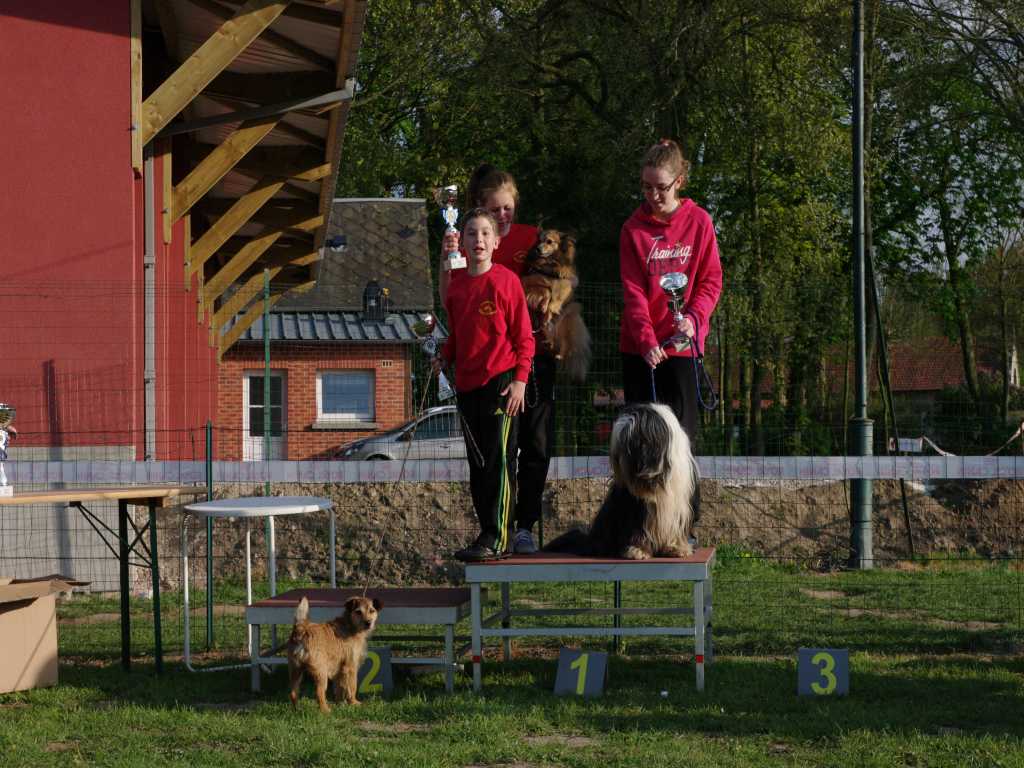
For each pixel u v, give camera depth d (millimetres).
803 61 24219
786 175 26297
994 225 30297
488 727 5672
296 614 6254
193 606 10523
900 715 5902
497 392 6559
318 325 23766
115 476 9844
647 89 23922
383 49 30125
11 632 6766
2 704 6520
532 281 6957
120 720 6012
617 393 11758
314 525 13023
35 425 11031
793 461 9234
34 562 11320
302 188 18125
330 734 5531
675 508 6422
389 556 12703
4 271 11047
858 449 13750
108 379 11148
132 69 11188
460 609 6695
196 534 12602
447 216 6953
